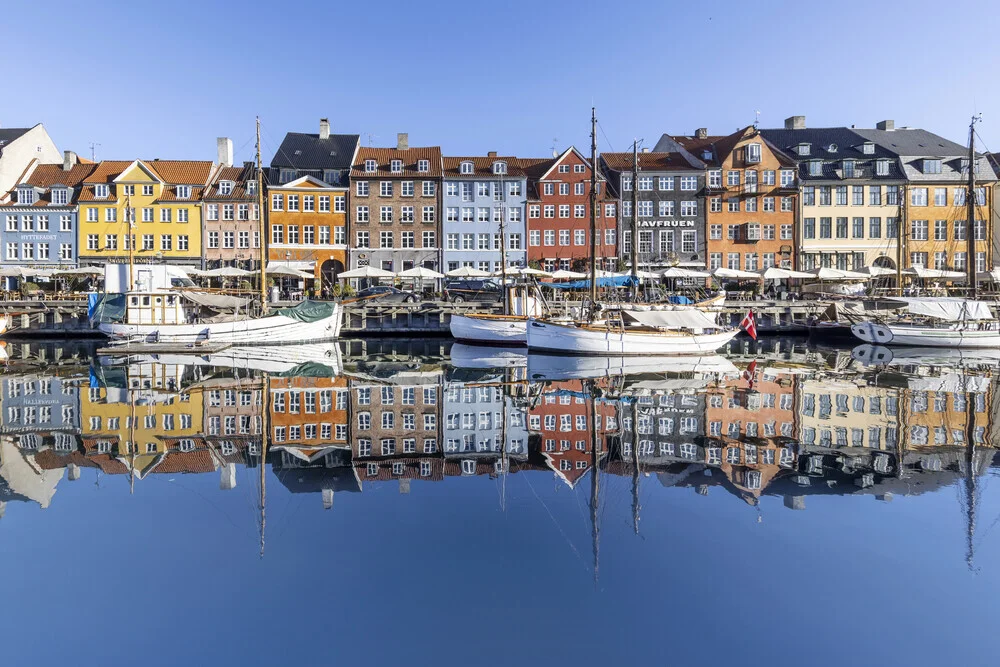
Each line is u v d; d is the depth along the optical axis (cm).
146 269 3428
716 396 1959
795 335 4484
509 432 1497
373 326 4300
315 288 5394
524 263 5847
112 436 1452
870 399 1894
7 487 1100
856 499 1017
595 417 1653
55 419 1627
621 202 5794
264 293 3616
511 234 5862
